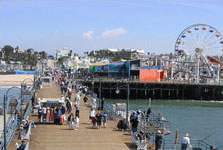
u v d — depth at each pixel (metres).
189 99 104.12
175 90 105.31
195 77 115.06
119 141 25.39
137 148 22.59
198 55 109.69
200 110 75.31
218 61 119.31
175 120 58.28
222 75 137.62
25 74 137.88
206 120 59.62
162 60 123.25
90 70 122.81
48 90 62.38
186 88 104.38
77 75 115.31
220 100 103.50
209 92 105.88
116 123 32.56
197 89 103.62
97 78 105.94
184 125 53.00
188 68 129.50
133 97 102.50
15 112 31.56
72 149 22.88
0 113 41.66
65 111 34.09
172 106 82.12
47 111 31.59
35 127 29.28
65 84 60.88
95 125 30.75
